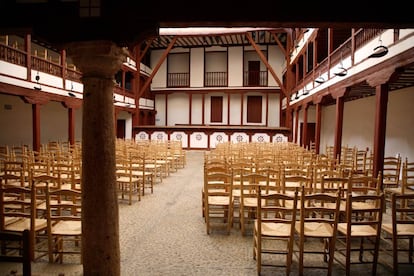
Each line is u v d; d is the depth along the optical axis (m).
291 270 3.80
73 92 14.66
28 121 15.79
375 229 3.96
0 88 9.90
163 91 27.30
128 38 2.93
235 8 2.99
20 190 3.74
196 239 4.73
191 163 14.29
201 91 26.58
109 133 2.93
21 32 3.19
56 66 13.37
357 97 14.02
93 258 2.88
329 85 11.65
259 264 3.67
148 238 4.76
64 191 3.64
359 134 14.10
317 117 13.35
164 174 10.90
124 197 7.39
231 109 27.16
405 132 10.17
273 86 25.62
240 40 25.30
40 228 3.94
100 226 2.86
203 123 26.34
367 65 8.20
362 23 3.02
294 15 2.99
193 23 3.02
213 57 27.23
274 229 3.89
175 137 21.45
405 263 3.84
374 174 7.41
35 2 2.99
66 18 2.92
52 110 17.56
